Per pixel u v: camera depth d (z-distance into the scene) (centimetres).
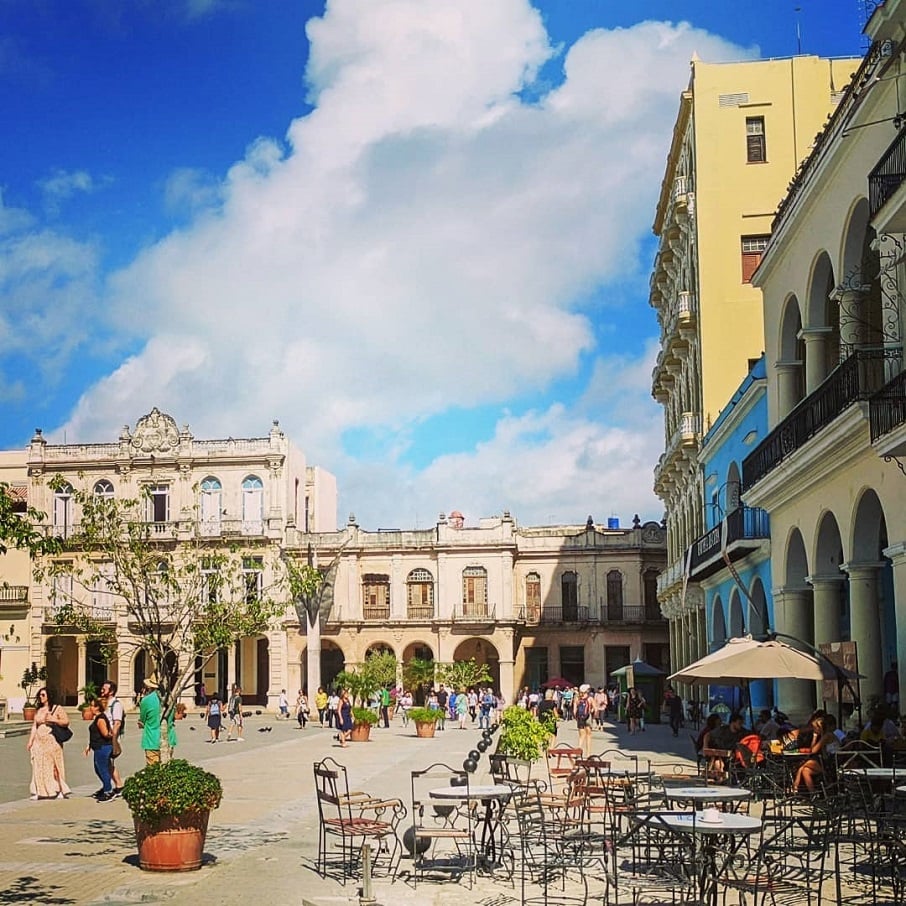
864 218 2019
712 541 3519
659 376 4788
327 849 1468
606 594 7475
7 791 2256
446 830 1305
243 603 1959
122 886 1216
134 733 4419
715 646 3981
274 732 4638
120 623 6719
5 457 7312
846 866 1288
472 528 7406
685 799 1258
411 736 4359
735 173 3959
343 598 7431
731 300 3919
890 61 1772
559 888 1208
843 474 2128
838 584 2361
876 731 1731
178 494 7125
